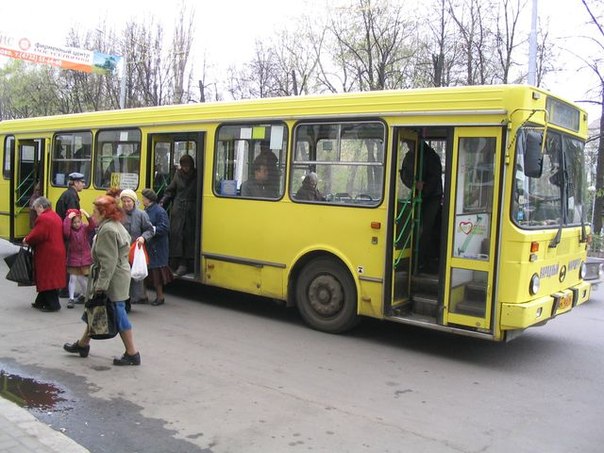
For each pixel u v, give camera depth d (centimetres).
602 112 1916
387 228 686
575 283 739
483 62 2248
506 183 610
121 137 1020
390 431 456
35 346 650
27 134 1221
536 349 713
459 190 642
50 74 3334
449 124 643
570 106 708
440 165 746
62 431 438
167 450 412
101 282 564
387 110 687
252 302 932
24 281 785
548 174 674
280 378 573
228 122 851
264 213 807
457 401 529
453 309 649
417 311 709
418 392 549
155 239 873
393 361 646
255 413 482
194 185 923
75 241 839
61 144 1158
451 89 643
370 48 2372
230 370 592
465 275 640
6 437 402
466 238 639
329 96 742
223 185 859
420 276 721
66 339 680
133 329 742
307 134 766
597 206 2002
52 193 1167
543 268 645
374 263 698
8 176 1269
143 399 506
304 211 762
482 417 492
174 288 1029
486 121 619
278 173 795
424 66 2369
